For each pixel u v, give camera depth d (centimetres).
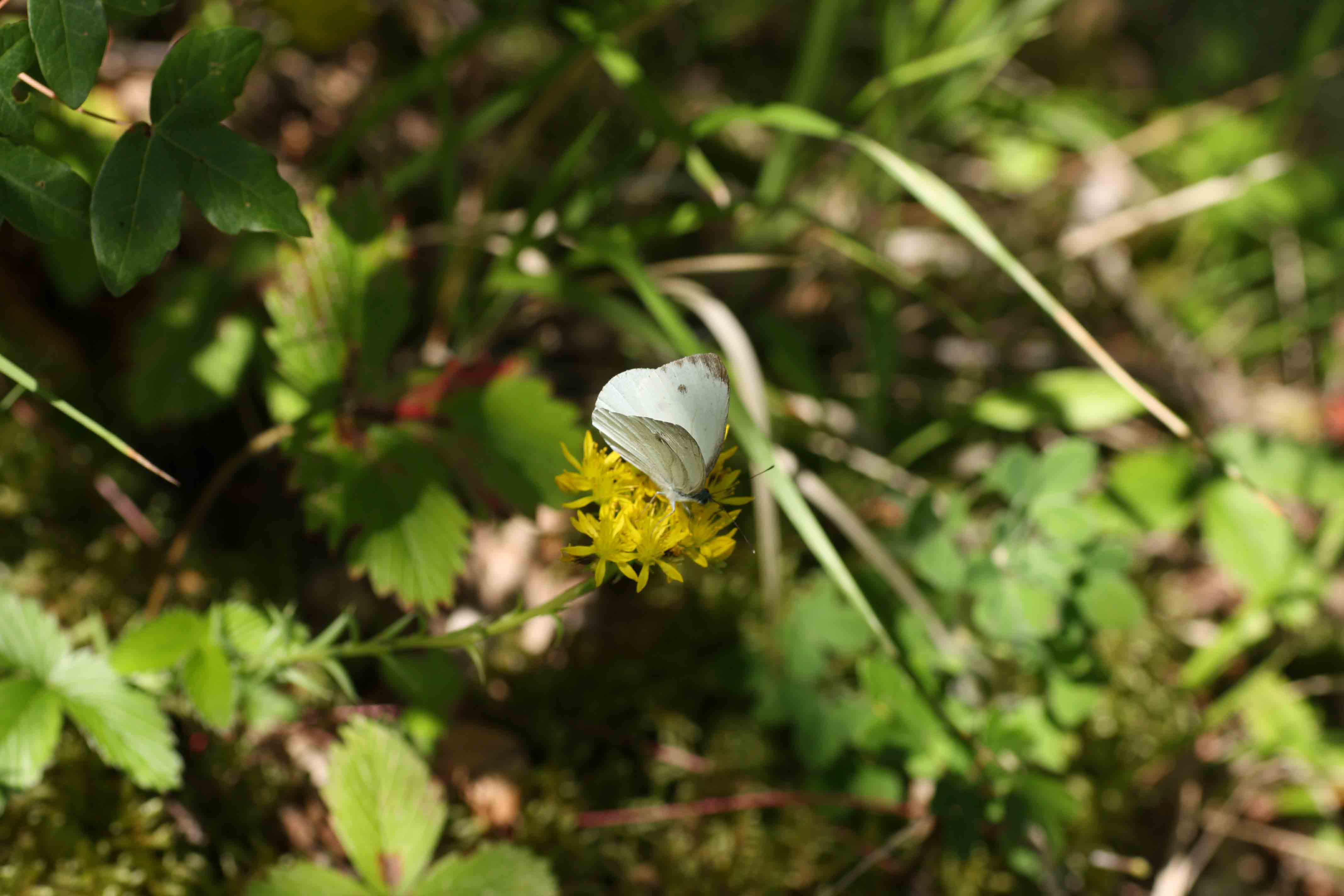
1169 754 73
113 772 67
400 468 66
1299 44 126
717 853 70
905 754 68
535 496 67
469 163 87
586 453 60
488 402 68
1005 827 67
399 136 85
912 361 91
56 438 72
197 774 68
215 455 74
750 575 75
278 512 74
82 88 58
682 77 102
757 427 66
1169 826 73
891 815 71
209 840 67
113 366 73
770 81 104
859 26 107
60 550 71
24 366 71
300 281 67
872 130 85
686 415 61
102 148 68
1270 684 74
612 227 80
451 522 66
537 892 64
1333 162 104
